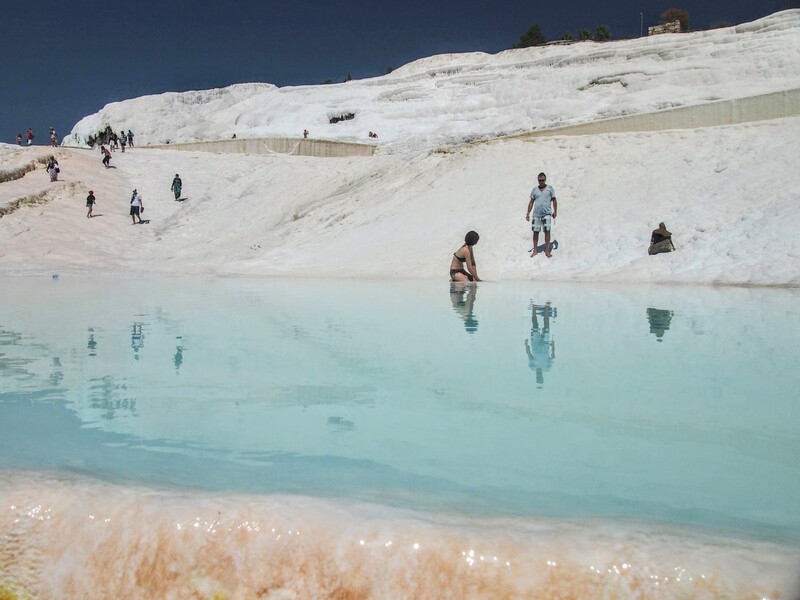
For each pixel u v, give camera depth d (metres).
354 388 3.55
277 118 45.31
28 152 27.08
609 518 1.79
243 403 3.25
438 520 1.72
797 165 13.15
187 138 48.50
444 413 3.06
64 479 1.99
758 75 25.31
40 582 1.75
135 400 3.32
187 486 2.01
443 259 13.82
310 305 7.71
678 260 11.34
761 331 5.41
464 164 19.11
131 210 22.83
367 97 45.47
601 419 2.93
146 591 1.67
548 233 13.05
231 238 20.81
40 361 4.36
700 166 14.80
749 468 2.30
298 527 1.67
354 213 19.27
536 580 1.51
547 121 22.56
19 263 17.62
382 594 1.56
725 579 1.45
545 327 5.75
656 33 54.88
